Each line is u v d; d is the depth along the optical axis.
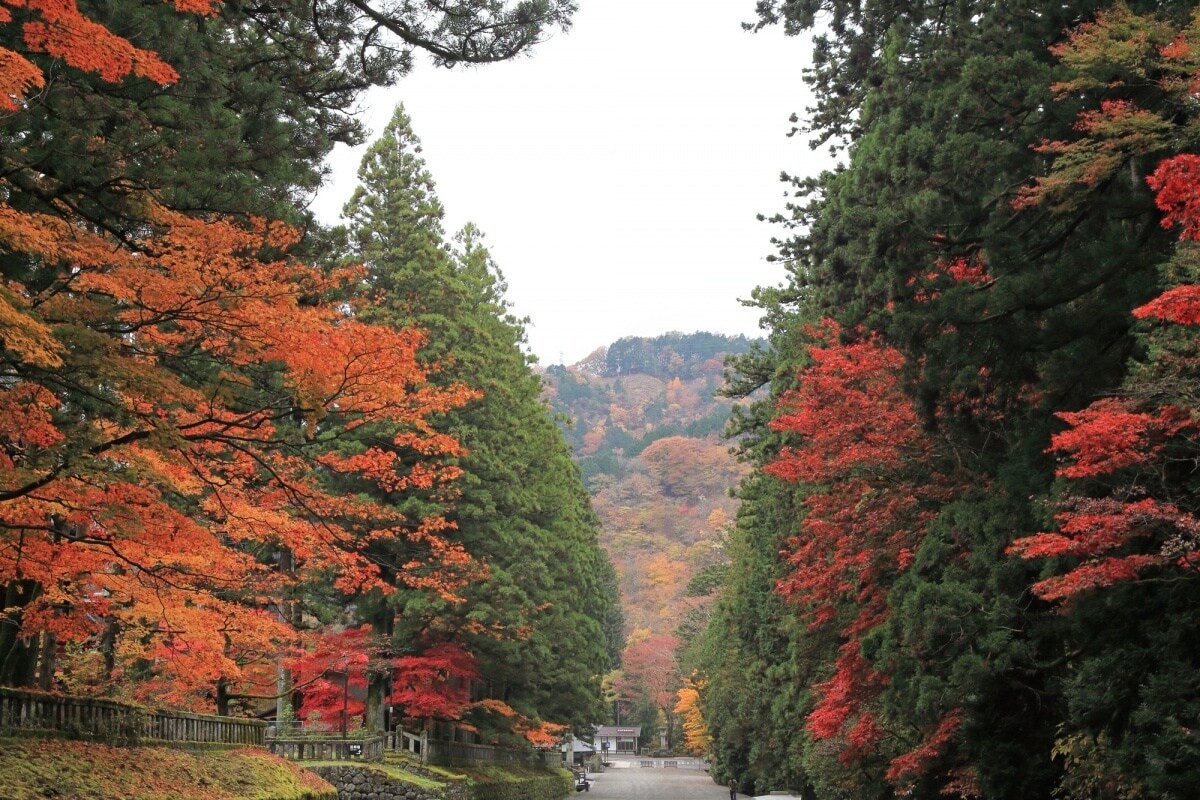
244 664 30.73
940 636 17.64
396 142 41.41
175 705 28.48
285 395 16.62
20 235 11.71
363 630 34.16
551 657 46.91
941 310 17.30
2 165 12.31
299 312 13.99
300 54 17.52
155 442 13.42
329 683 38.06
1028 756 18.27
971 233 18.61
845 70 22.34
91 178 13.06
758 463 40.50
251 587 23.12
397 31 15.57
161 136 13.95
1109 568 13.06
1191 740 12.57
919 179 18.55
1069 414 13.49
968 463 19.83
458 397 18.70
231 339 14.39
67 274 13.91
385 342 14.48
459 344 38.88
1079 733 16.30
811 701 35.31
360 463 19.05
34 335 11.25
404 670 38.66
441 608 36.53
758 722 47.47
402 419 17.97
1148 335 14.28
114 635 25.41
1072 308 17.89
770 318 39.09
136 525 13.91
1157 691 13.17
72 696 20.27
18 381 14.23
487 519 38.94
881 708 23.38
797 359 32.16
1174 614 14.26
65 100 12.83
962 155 17.75
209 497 18.25
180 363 15.83
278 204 15.39
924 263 18.66
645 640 154.25
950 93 18.41
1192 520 12.34
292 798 25.56
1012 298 17.02
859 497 22.42
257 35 17.98
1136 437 12.78
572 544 52.50
